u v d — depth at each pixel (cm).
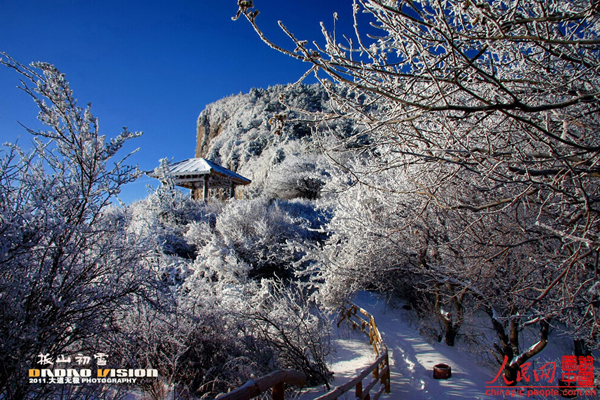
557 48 276
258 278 1352
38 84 321
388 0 244
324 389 645
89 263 356
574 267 380
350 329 1180
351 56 267
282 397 291
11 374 289
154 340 510
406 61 262
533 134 270
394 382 758
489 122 375
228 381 540
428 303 1072
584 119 313
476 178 448
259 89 8462
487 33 206
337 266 926
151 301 394
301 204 2178
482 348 880
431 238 732
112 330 378
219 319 618
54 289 320
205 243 1398
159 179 1564
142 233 415
